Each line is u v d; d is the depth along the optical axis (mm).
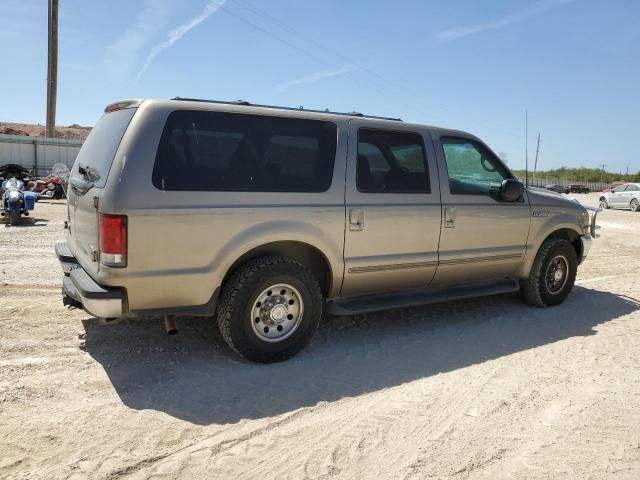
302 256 4645
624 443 3219
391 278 4973
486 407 3650
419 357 4562
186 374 4035
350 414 3520
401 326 5391
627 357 4664
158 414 3424
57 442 3049
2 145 22062
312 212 4355
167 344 4598
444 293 5383
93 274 3842
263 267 4113
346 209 4539
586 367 4414
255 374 4086
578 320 5785
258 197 4133
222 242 3984
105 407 3488
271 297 4230
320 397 3750
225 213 3979
